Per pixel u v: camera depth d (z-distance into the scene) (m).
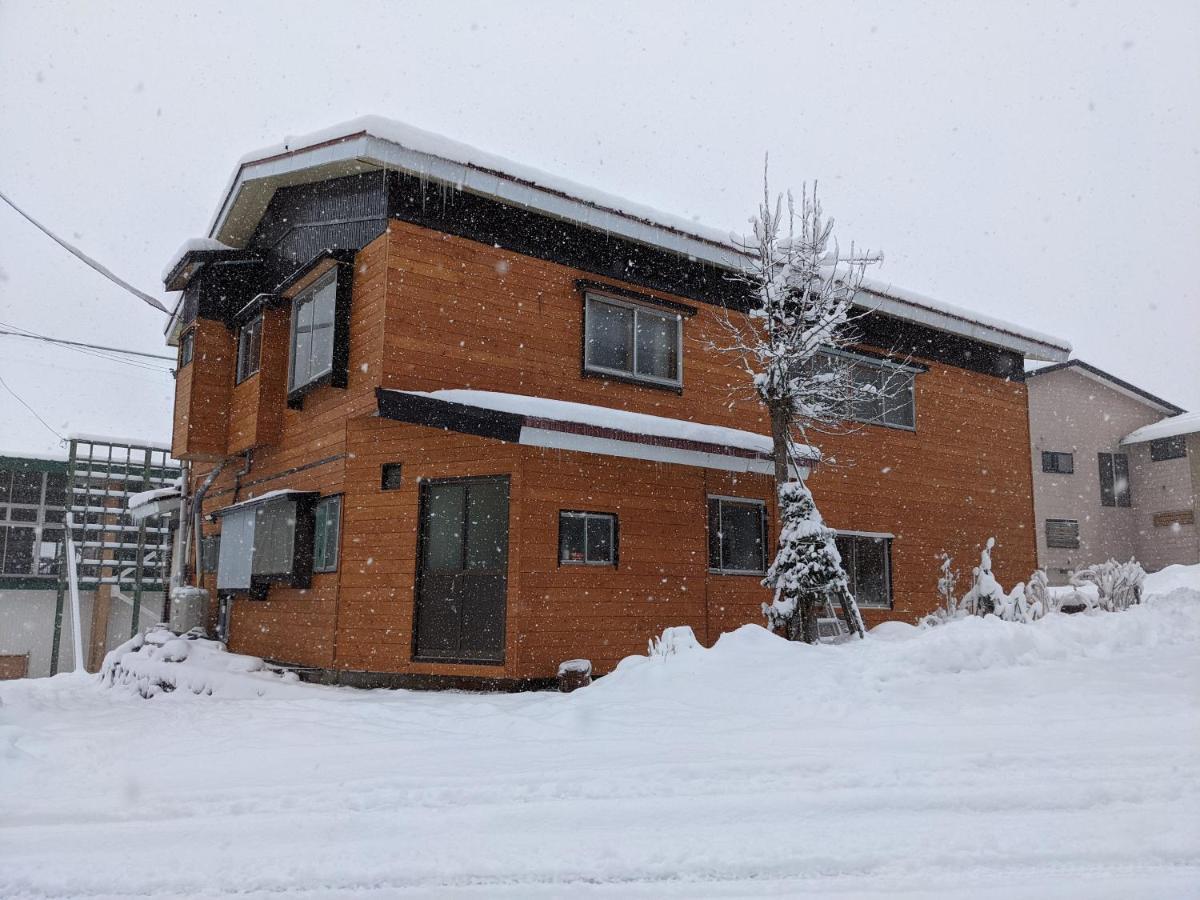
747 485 11.37
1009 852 3.05
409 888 2.96
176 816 3.83
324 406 10.70
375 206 9.98
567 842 3.32
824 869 2.99
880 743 4.66
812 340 9.65
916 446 14.10
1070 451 24.52
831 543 9.19
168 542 20.09
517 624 9.02
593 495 9.83
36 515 20.47
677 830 3.41
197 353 13.07
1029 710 5.26
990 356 15.70
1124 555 24.75
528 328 10.34
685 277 11.80
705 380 11.77
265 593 11.52
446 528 9.61
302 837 3.49
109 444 20.25
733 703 6.07
